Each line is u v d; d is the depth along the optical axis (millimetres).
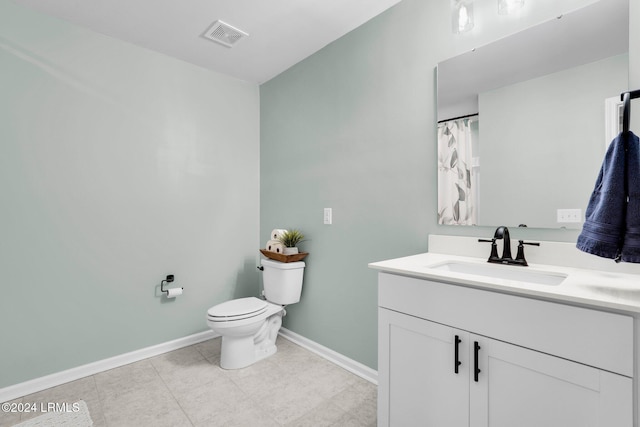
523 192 1389
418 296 1198
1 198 1800
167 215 2436
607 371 804
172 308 2455
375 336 1971
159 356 2326
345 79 2162
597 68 1215
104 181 2152
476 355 1027
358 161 2074
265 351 2303
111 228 2180
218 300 2717
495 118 1466
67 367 2000
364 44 2039
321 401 1760
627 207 934
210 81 2674
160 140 2402
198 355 2342
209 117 2664
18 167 1850
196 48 2342
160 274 2398
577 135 1255
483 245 1483
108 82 2170
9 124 1824
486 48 1494
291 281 2375
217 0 1817
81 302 2059
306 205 2475
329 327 2281
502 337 981
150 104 2354
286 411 1672
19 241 1854
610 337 799
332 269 2258
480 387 1032
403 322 1247
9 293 1823
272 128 2824
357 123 2082
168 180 2439
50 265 1950
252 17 1978
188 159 2545
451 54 1619
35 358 1896
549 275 1188
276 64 2584
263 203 2941
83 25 2057
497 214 1464
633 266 1122
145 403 1740
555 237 1314
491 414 1011
